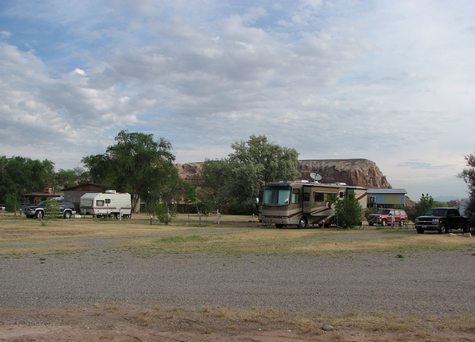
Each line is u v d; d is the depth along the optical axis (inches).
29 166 4429.1
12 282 453.1
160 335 276.8
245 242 917.2
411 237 1095.0
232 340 267.9
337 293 402.0
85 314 325.7
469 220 1406.3
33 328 290.7
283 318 313.3
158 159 3275.1
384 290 416.2
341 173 5036.9
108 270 535.2
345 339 268.8
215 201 2181.3
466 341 264.8
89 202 2119.8
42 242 928.9
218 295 392.5
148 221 1956.2
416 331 283.3
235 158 2188.7
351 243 893.8
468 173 1427.2
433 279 476.7
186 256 672.4
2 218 2027.6
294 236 1114.1
